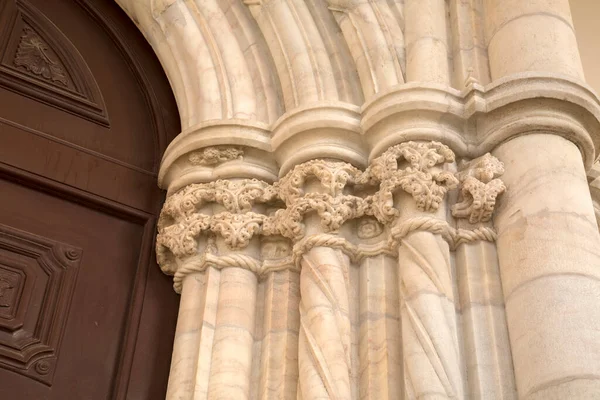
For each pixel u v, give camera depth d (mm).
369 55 3398
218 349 2869
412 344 2604
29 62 3621
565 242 2695
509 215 2852
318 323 2752
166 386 3062
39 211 3236
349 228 3037
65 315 3055
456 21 3520
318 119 3141
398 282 2865
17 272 3072
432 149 2994
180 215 3227
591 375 2396
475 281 2793
